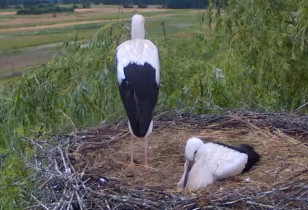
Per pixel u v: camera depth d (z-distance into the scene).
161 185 5.09
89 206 4.70
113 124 6.41
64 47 8.08
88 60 7.64
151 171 5.43
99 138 6.04
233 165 5.15
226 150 5.30
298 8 7.64
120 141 6.09
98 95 7.39
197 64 7.83
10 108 7.89
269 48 7.64
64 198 4.72
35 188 5.25
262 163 5.43
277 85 7.88
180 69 7.79
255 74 7.81
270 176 5.12
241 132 6.17
